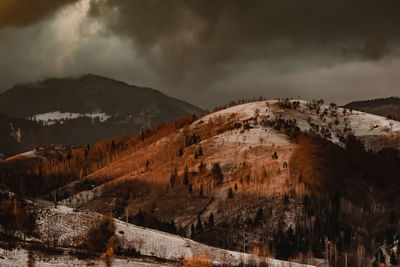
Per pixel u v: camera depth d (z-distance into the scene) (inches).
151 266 4414.4
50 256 4028.1
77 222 4972.9
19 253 3878.0
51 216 4923.7
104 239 4692.4
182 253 5182.1
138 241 5083.7
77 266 3976.4
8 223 4362.7
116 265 4215.1
